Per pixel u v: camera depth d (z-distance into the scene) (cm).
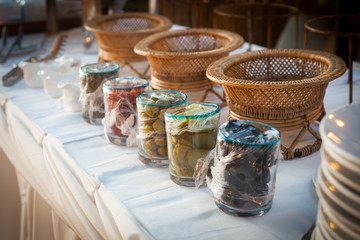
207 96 108
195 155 61
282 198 59
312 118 72
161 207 58
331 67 70
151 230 54
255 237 51
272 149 51
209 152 61
